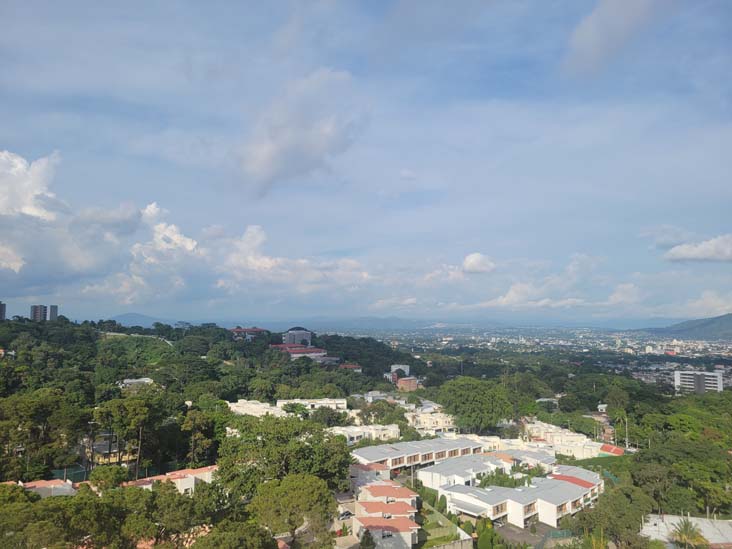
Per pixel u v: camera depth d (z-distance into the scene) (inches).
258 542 1797.5
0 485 1999.3
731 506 3567.9
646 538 2812.5
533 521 3201.3
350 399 6727.4
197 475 3075.8
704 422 5177.2
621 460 4461.1
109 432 3932.1
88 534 1663.4
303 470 2802.7
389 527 2618.1
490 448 4771.2
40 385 5064.0
